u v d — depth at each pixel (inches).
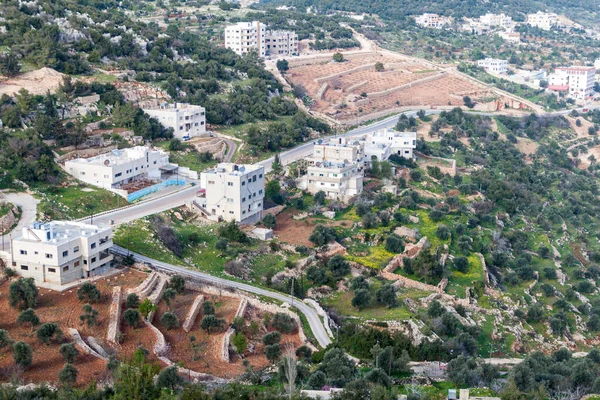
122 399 4293.8
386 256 7475.4
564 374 5260.8
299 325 5949.8
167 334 5556.1
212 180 7642.7
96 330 5369.1
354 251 7534.5
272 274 6820.9
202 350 5442.9
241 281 6555.1
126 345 5290.4
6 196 7116.1
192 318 5748.0
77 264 5949.8
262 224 7824.8
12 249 5831.7
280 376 4950.8
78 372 4877.0
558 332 6914.4
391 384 4916.3
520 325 6860.2
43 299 5615.2
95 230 6136.8
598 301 7829.7
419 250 7554.1
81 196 7485.2
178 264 6555.1
